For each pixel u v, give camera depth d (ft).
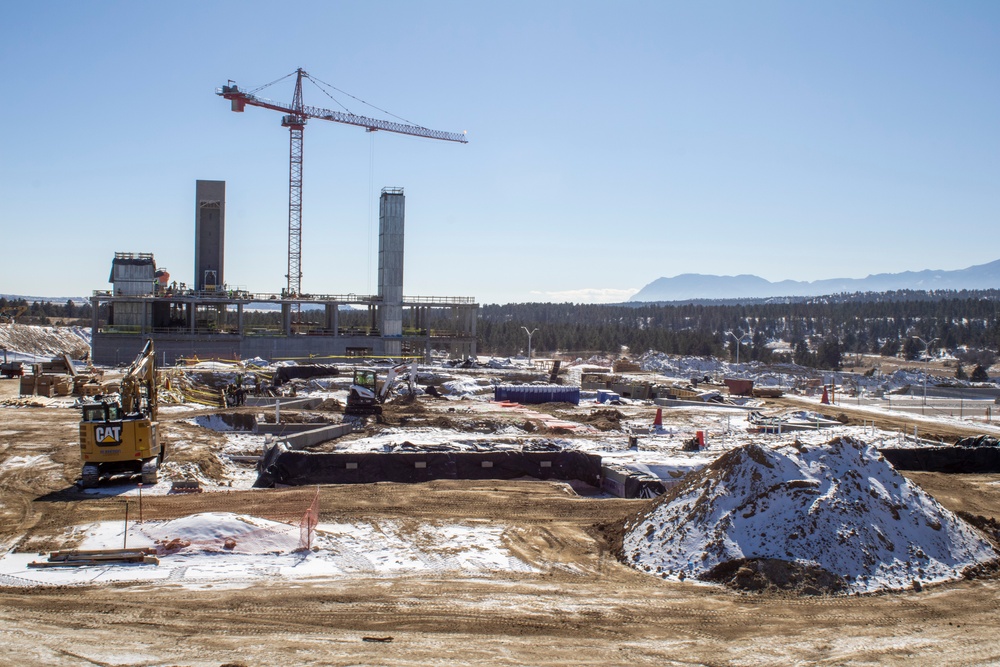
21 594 61.87
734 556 70.18
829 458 79.41
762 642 55.98
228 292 351.05
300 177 490.08
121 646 52.47
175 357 330.54
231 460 128.36
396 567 70.90
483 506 93.09
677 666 51.80
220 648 52.54
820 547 70.18
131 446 102.73
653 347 611.06
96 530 80.23
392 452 116.06
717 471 80.12
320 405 192.95
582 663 51.85
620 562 74.28
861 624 59.47
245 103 480.64
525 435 157.17
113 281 339.98
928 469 127.44
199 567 69.26
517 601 62.90
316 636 54.95
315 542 77.00
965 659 53.67
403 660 51.31
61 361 265.75
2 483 103.91
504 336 624.59
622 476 110.32
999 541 79.61
